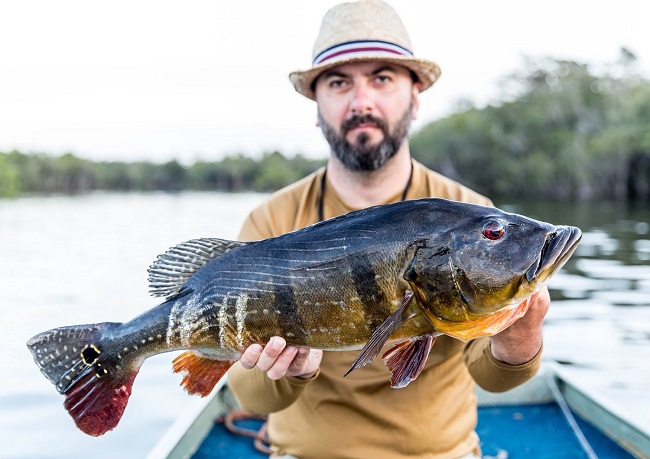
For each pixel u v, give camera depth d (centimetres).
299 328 68
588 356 220
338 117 93
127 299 342
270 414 100
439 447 88
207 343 71
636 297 313
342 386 89
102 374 72
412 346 67
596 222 733
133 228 816
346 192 98
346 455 88
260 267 69
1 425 173
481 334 66
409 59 90
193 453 119
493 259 64
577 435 119
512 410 132
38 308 320
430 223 67
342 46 91
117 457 152
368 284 66
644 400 178
